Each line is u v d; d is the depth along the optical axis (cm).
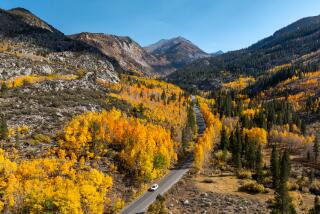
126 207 5334
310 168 9112
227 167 8388
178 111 14975
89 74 15100
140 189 6122
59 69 14925
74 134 6606
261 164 8319
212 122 13138
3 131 6034
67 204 4256
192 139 11475
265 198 5866
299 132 13888
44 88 10694
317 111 16938
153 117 11569
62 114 8231
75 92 11212
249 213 4962
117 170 6438
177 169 8012
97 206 4828
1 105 8050
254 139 10762
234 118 15775
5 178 4522
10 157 5331
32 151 5800
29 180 4531
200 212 5012
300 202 5944
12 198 4169
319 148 10425
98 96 11562
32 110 7962
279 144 12425
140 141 7062
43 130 6950
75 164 5888
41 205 4209
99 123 7444
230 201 5528
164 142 8206
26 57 15138
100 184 5309
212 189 6294
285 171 7106
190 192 6091
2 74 11794
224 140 10575
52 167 5150
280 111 16475
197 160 7725
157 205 5059
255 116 15225
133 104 12362
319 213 4903
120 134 7525
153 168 6906
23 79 11262
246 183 6531
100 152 6706
